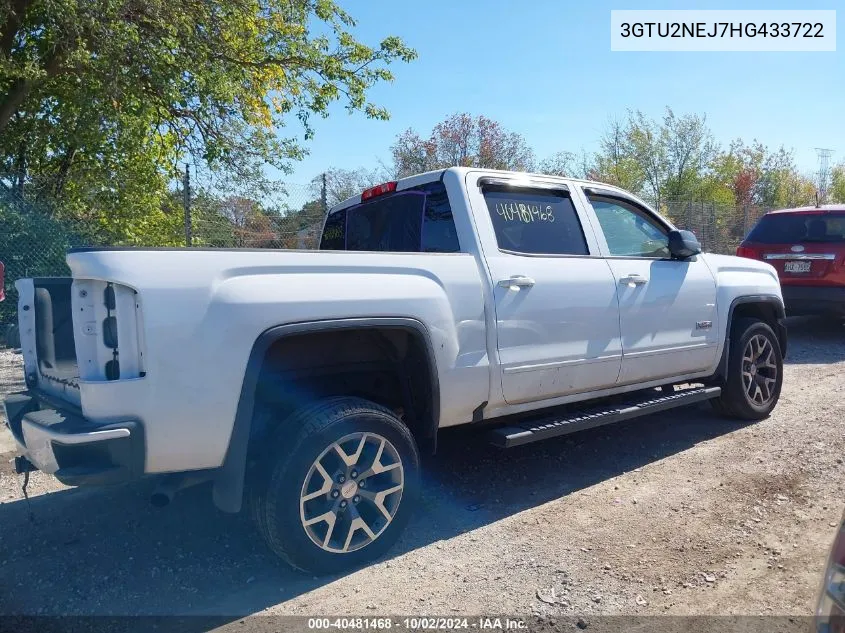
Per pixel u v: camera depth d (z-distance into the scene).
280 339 3.16
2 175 12.09
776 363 5.81
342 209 5.24
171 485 2.97
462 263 3.77
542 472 4.60
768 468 4.53
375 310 3.29
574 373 4.27
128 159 12.66
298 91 13.62
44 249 11.63
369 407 3.29
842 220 9.14
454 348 3.63
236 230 12.42
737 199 34.50
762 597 2.98
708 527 3.67
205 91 11.40
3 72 10.36
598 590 3.05
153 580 3.21
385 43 13.45
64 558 3.44
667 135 30.64
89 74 10.54
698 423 5.66
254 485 3.14
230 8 11.76
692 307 5.04
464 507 4.02
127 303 2.71
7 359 8.38
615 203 5.00
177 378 2.77
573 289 4.24
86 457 2.79
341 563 3.21
